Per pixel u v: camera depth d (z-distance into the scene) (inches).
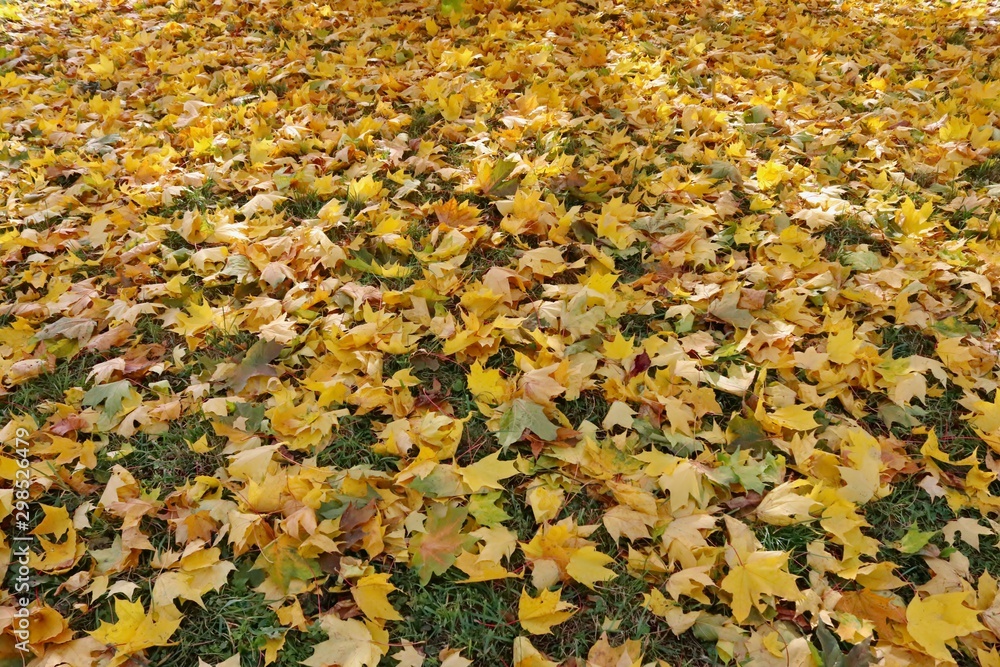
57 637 67.3
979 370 97.3
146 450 87.6
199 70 184.1
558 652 68.7
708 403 90.0
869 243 121.6
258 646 68.0
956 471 86.0
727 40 203.8
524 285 108.3
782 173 134.4
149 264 116.2
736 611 68.4
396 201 127.2
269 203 126.1
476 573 72.3
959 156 143.3
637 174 136.4
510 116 153.9
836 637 68.6
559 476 83.0
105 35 215.6
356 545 74.2
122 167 142.7
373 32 200.5
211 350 100.7
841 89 177.6
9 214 127.8
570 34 202.8
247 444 85.4
